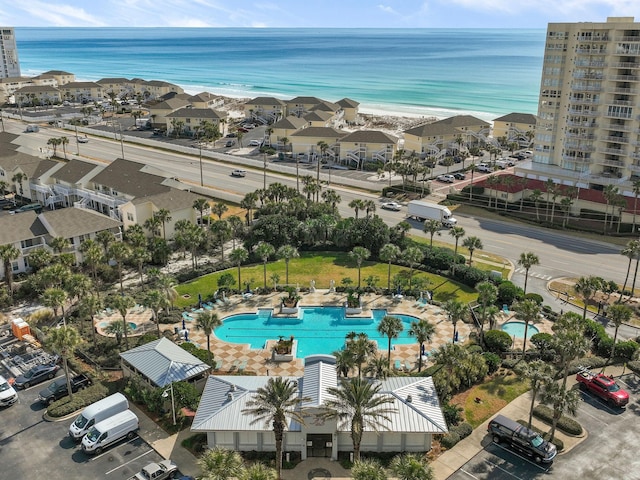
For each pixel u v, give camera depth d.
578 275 85.94
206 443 48.59
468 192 125.69
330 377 50.59
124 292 79.25
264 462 46.81
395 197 126.56
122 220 102.12
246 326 71.06
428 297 77.12
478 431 50.69
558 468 45.88
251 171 149.00
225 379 52.25
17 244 84.50
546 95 125.19
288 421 47.06
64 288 69.25
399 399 48.94
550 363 61.47
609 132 117.62
